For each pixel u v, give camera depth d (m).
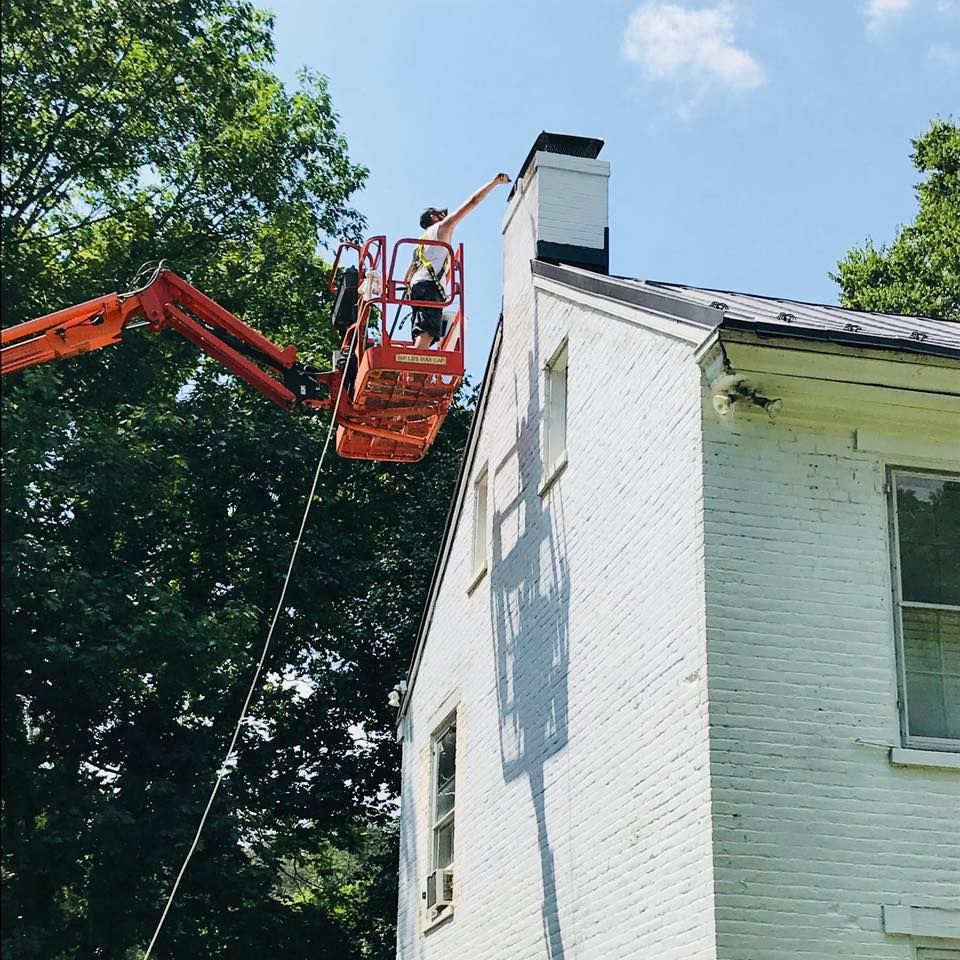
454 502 18.70
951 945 9.41
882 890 9.41
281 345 31.97
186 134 29.77
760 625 9.94
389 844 30.92
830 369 10.02
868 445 10.47
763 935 9.20
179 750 26.12
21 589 21.83
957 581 10.41
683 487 10.65
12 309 25.55
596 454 13.04
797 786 9.59
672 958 9.94
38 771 23.25
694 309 10.48
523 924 13.72
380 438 17.06
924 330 13.31
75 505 25.45
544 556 14.41
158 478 26.31
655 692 10.86
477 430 17.92
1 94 27.20
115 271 28.28
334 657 31.09
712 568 10.03
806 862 9.41
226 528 29.81
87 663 22.27
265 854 27.34
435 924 17.05
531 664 14.48
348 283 16.88
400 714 20.66
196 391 30.53
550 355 14.97
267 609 29.94
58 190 29.61
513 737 14.84
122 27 28.56
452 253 15.55
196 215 30.36
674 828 10.16
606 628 12.27
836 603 10.08
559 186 16.45
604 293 13.05
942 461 10.55
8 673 22.03
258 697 29.58
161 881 25.56
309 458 29.78
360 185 32.72
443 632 18.59
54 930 24.42
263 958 27.09
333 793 29.33
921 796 9.67
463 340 15.39
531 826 13.86
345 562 30.08
